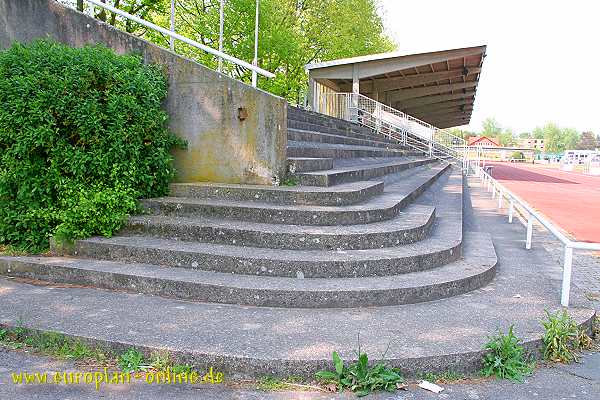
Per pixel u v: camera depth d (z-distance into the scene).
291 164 7.13
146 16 18.95
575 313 4.78
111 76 6.23
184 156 7.30
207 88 7.11
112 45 7.50
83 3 15.62
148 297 4.84
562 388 3.65
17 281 5.37
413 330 4.16
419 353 3.70
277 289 4.63
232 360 3.56
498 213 12.95
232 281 4.83
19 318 4.18
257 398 3.33
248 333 3.98
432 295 4.99
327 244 5.48
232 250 5.37
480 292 5.38
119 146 6.10
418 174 14.66
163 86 7.14
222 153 7.16
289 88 27.67
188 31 21.80
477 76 27.20
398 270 5.30
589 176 45.81
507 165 73.19
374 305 4.73
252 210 6.01
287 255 5.21
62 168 5.96
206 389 3.42
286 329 4.09
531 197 20.98
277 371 3.54
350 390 3.46
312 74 23.06
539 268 6.88
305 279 4.98
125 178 6.27
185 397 3.30
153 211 6.41
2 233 6.11
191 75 7.16
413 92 31.62
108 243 5.62
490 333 4.16
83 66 6.07
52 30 7.70
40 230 5.98
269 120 6.93
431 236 6.60
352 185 7.44
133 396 3.29
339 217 5.97
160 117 6.77
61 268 5.30
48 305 4.55
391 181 10.48
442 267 5.73
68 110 5.86
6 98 5.77
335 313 4.51
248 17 20.09
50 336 3.91
